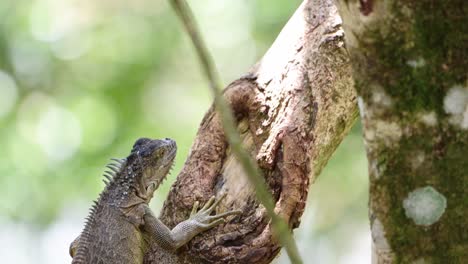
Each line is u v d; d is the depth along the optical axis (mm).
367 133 5867
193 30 4492
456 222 5660
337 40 8469
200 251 8148
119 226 8875
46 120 18062
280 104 8305
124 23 19156
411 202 5727
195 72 19016
